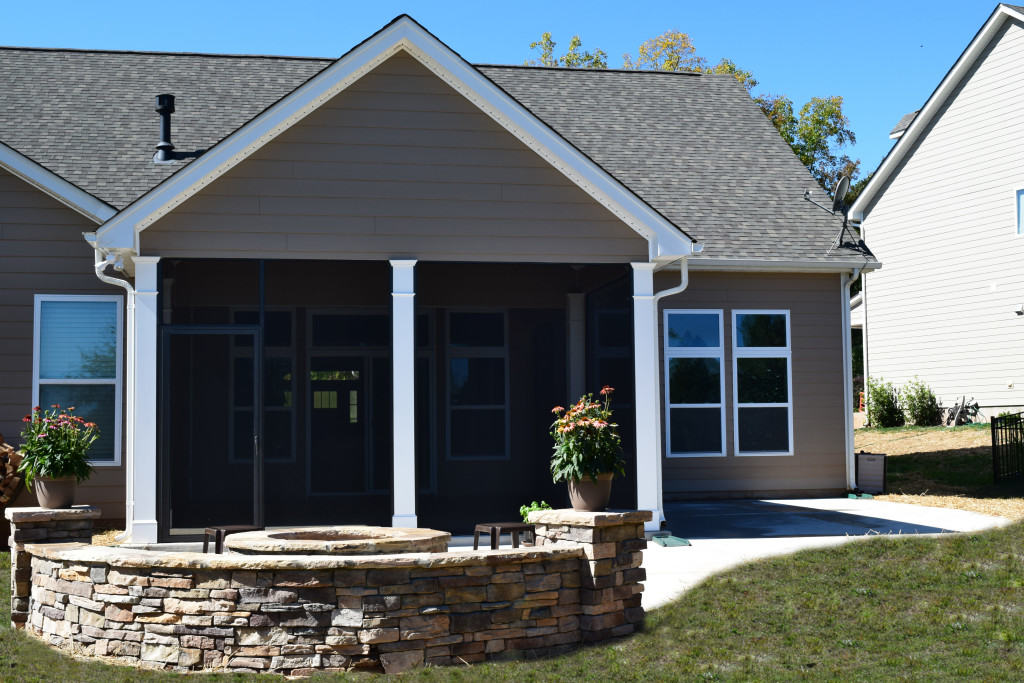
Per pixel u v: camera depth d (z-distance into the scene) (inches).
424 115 475.8
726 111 817.5
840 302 695.7
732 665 271.1
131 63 704.4
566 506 644.7
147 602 274.5
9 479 479.2
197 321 713.6
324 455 740.0
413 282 472.1
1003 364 941.2
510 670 266.7
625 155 741.9
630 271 500.4
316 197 465.7
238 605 266.4
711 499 671.8
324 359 740.7
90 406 558.6
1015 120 926.4
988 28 940.0
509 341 773.9
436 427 759.7
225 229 458.0
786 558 397.4
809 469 684.7
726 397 677.9
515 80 813.2
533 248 482.6
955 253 994.7
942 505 597.0
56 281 559.2
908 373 1054.4
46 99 649.0
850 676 260.1
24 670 267.0
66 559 295.6
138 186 576.4
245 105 674.2
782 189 737.0
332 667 262.4
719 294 681.6
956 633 291.9
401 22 466.6
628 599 304.7
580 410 321.1
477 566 276.8
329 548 293.0
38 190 560.4
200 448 710.5
